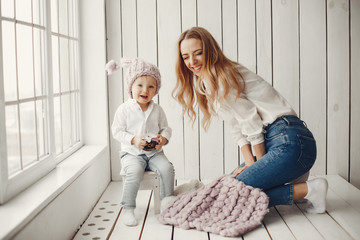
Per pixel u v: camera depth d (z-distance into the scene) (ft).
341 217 6.83
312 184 6.82
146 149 7.36
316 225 6.51
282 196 6.78
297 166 6.57
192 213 6.67
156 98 9.56
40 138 6.50
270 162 6.55
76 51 8.87
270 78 9.49
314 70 9.49
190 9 9.34
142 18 9.39
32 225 4.75
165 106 9.59
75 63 8.86
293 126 6.65
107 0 9.32
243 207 6.62
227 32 9.37
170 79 9.51
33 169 5.87
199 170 9.71
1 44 4.90
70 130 8.41
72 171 6.55
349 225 6.47
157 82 7.64
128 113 7.64
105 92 9.16
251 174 6.68
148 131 7.72
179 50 7.04
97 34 9.05
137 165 7.22
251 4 9.31
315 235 6.13
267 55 9.43
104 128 9.23
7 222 4.32
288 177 6.69
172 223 6.67
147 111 7.70
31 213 4.63
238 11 9.33
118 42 9.41
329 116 9.61
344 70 9.50
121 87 9.48
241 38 9.38
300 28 9.39
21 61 5.73
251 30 9.37
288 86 9.52
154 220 6.95
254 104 6.88
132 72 7.47
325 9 9.35
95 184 8.00
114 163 9.67
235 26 9.36
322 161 9.70
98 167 8.32
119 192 8.71
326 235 6.12
